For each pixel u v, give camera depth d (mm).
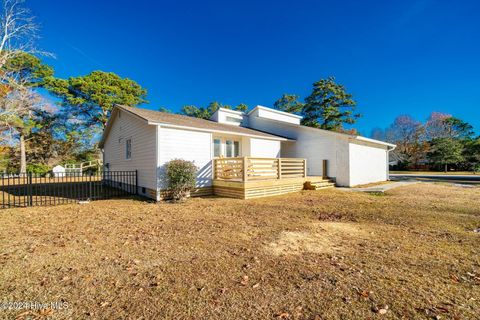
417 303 2279
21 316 2146
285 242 4137
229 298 2398
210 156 10789
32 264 3256
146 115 10203
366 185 13664
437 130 36281
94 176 21141
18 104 17828
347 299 2359
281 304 2289
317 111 30016
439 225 5152
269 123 17047
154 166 9328
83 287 2645
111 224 5449
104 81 25547
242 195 9406
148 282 2744
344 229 4938
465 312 2129
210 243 4094
